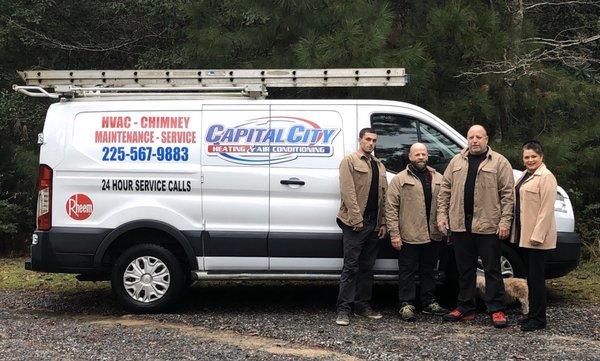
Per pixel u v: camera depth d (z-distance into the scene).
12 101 12.78
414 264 6.45
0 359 5.06
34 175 10.99
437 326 6.18
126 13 13.95
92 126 6.82
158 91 6.98
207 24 10.40
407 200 6.38
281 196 6.65
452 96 9.52
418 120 6.87
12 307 7.29
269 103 6.78
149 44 14.23
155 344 5.52
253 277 6.73
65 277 9.14
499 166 6.06
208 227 6.69
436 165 6.84
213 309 7.06
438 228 6.37
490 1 10.23
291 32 9.41
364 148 6.28
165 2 12.70
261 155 6.69
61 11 13.59
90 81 6.94
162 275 6.78
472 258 6.28
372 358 5.09
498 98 9.60
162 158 6.74
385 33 8.69
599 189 10.29
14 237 11.96
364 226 6.34
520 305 6.75
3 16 12.99
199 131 6.75
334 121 6.74
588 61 10.58
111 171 6.75
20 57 13.91
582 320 6.34
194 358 5.11
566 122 9.75
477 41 9.12
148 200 6.73
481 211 6.06
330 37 8.49
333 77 6.85
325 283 8.69
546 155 9.04
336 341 5.59
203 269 6.72
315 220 6.62
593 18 11.85
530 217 5.86
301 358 5.09
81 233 6.70
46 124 6.84
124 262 6.77
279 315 6.74
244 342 5.64
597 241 9.97
